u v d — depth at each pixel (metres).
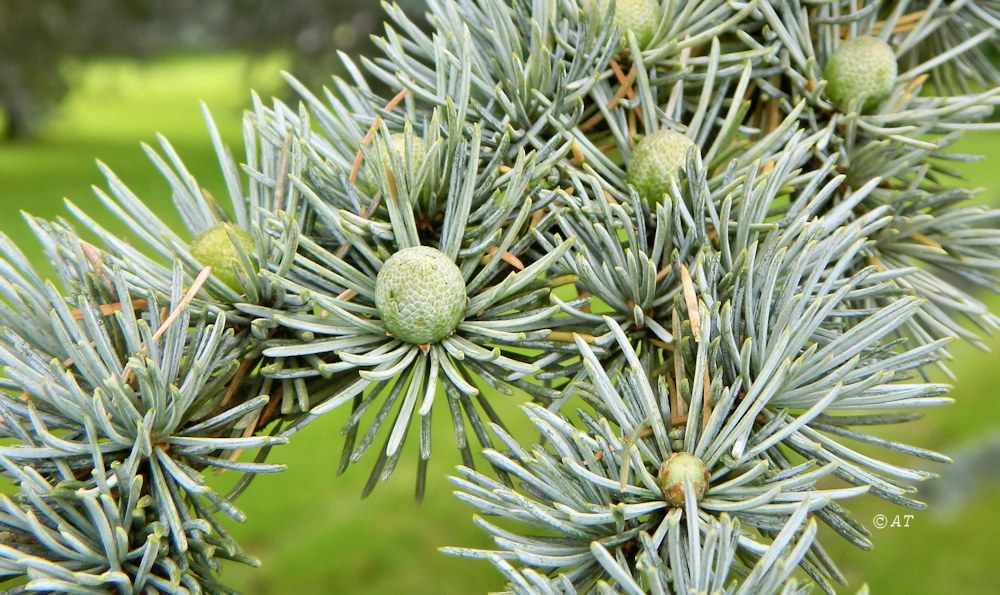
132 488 0.29
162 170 0.34
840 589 0.97
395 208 0.32
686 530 0.30
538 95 0.34
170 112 5.93
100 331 0.30
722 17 0.37
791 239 0.32
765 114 0.37
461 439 0.31
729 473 0.30
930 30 0.38
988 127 0.35
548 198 0.32
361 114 0.36
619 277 0.32
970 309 0.36
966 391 1.33
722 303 0.32
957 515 1.06
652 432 0.31
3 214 2.99
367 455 1.39
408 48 0.36
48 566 0.28
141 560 0.29
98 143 4.67
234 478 1.33
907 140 0.35
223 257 0.33
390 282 0.31
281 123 0.35
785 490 0.30
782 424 0.31
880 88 0.36
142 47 3.56
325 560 1.14
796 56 0.36
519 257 0.33
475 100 0.34
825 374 0.31
